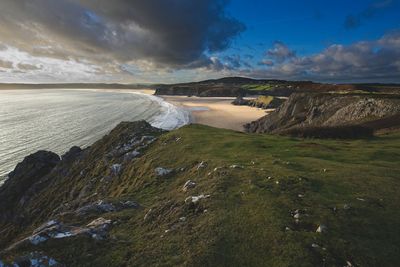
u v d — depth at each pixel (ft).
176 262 36.55
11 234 133.18
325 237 39.55
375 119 204.13
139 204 68.33
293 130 171.53
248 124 370.32
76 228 49.16
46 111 542.57
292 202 50.67
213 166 79.25
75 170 169.68
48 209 139.64
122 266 37.29
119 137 179.93
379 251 37.11
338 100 265.95
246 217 45.73
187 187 66.28
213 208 49.96
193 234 42.63
